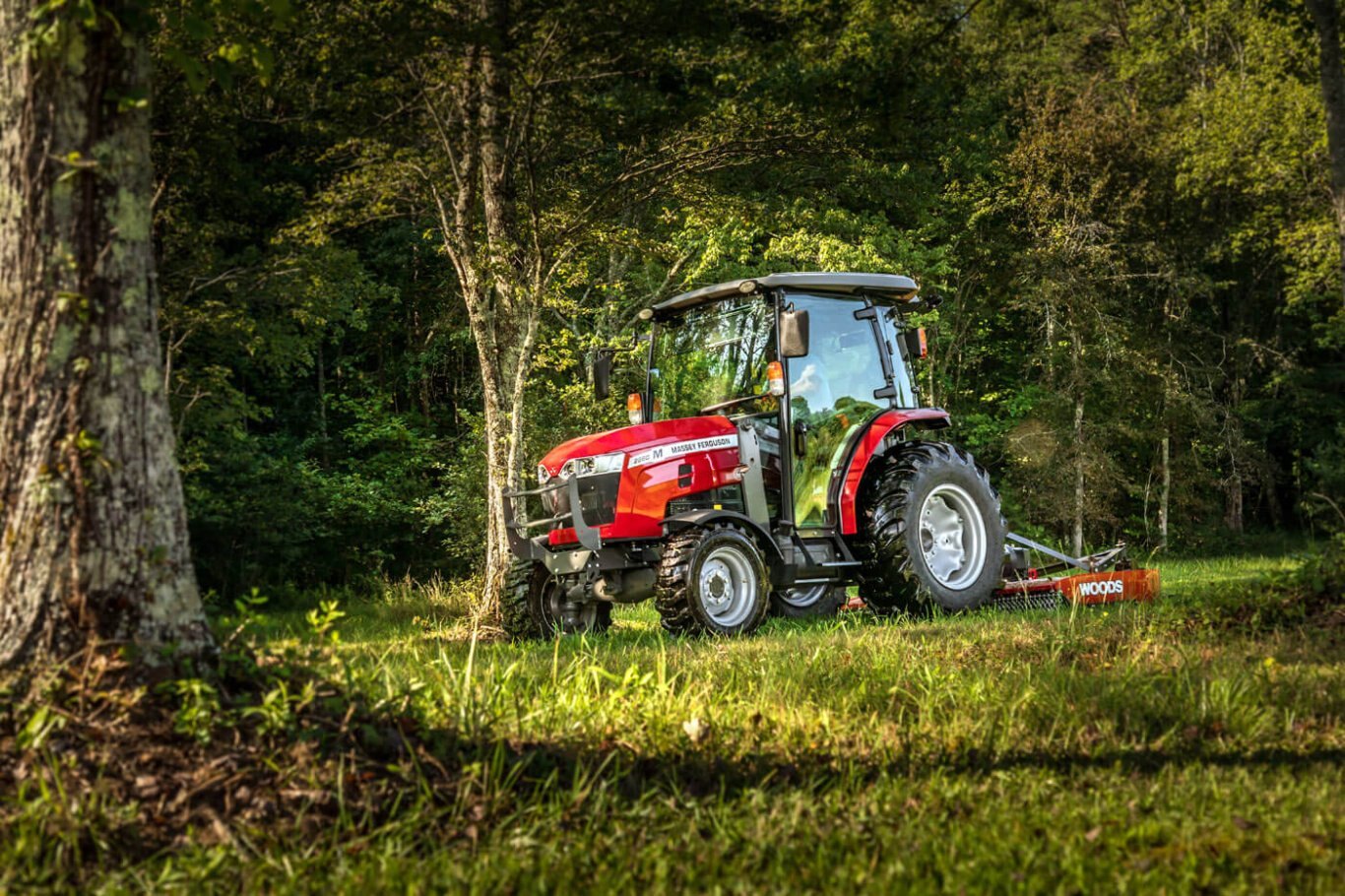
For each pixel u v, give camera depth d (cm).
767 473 852
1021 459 2108
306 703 346
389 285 1873
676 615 764
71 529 339
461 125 977
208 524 1445
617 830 303
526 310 1007
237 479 1470
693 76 873
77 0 338
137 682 336
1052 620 700
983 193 2097
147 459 354
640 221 1555
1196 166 2262
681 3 766
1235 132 2239
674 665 552
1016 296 2153
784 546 834
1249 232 2370
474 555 1620
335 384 1948
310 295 1324
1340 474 2281
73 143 348
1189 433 2352
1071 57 2819
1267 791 320
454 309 1803
